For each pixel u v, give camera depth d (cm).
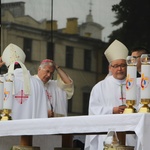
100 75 1953
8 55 1375
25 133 1004
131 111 936
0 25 2064
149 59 925
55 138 1205
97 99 1336
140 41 1872
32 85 1288
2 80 1240
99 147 1270
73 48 1995
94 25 1958
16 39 2044
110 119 888
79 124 924
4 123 1034
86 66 1972
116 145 908
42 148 1195
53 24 2020
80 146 1509
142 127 845
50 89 1480
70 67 1994
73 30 1995
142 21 1873
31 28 2038
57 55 2009
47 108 1342
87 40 1975
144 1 1872
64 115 1490
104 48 1945
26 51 2030
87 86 1970
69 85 1494
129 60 951
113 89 1336
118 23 1917
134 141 1210
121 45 1317
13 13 2061
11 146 1179
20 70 1294
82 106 1964
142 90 919
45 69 1410
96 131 903
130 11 1891
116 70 1327
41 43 2023
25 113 1283
